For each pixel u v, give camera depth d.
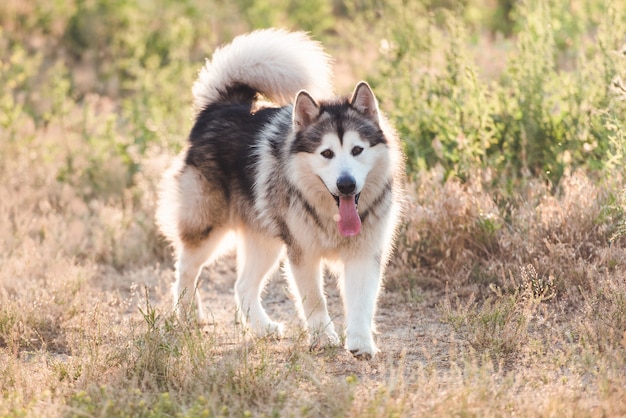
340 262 8.85
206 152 9.54
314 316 8.55
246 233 9.61
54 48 21.38
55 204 13.54
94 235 12.53
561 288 9.36
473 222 10.48
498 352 7.85
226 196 9.53
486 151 12.04
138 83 16.95
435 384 6.93
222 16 21.61
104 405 6.52
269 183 8.91
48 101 17.75
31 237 12.59
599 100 11.64
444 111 12.52
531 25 12.81
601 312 8.20
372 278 8.45
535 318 8.86
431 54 13.47
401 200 9.11
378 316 9.54
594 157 11.38
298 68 9.76
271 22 21.20
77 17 21.44
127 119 16.31
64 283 9.89
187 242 9.69
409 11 13.95
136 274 11.40
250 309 9.56
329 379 7.13
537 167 11.78
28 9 22.09
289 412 6.49
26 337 8.79
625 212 9.24
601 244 9.82
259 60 9.77
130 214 12.83
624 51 10.14
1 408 6.54
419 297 9.82
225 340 8.59
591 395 6.73
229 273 11.66
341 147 8.16
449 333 8.72
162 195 10.12
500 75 13.97
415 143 12.32
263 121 9.33
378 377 7.57
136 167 14.17
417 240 10.66
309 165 8.30
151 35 20.30
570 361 7.45
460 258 10.31
